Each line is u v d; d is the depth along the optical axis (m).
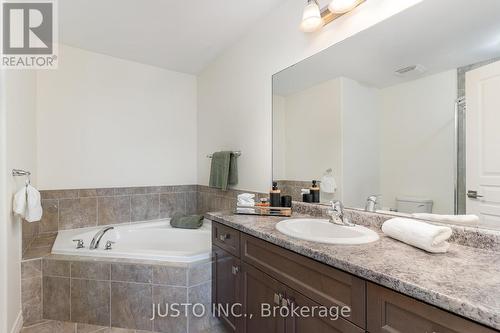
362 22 1.43
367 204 1.44
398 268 0.78
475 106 1.05
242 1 1.90
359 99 1.47
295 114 1.87
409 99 1.26
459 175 1.10
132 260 1.84
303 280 1.04
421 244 0.95
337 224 1.40
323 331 0.95
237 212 1.84
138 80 2.93
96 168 2.67
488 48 1.02
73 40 2.43
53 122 2.45
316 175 1.74
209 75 3.02
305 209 1.78
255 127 2.27
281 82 1.97
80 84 2.59
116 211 2.77
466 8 1.08
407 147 1.28
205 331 1.78
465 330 0.59
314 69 1.71
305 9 1.54
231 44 2.55
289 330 1.11
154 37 2.39
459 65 1.10
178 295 1.75
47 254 1.91
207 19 2.12
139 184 2.93
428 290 0.64
